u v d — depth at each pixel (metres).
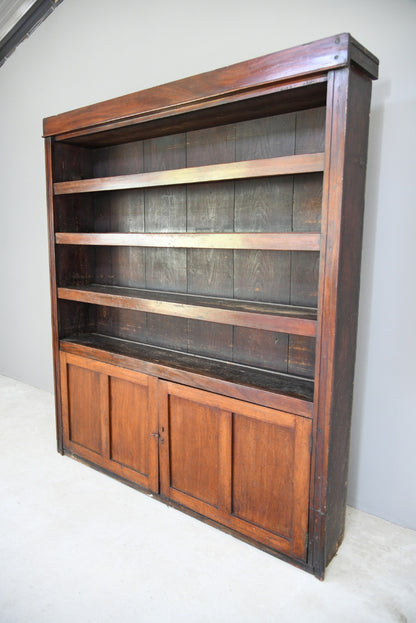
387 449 2.08
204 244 1.91
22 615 1.58
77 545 1.94
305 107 1.86
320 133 1.87
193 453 2.09
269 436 1.83
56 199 2.54
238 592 1.69
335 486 1.78
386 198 1.94
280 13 2.14
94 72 3.01
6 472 2.52
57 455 2.73
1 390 3.88
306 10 2.06
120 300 2.28
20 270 3.88
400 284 1.95
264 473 1.87
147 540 1.98
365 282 2.04
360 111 1.59
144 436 2.27
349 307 1.71
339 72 1.49
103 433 2.47
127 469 2.39
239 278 2.19
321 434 1.68
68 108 3.23
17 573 1.78
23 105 3.55
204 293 2.33
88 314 2.83
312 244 1.63
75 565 1.82
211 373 2.03
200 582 1.74
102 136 2.37
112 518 2.13
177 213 2.38
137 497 2.30
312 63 1.52
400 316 1.97
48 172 2.53
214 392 1.96
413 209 1.88
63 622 1.55
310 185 1.93
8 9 3.30
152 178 2.05
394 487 2.09
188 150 2.29
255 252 2.12
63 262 2.62
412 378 1.97
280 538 1.85
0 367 4.34
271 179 2.03
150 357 2.28
